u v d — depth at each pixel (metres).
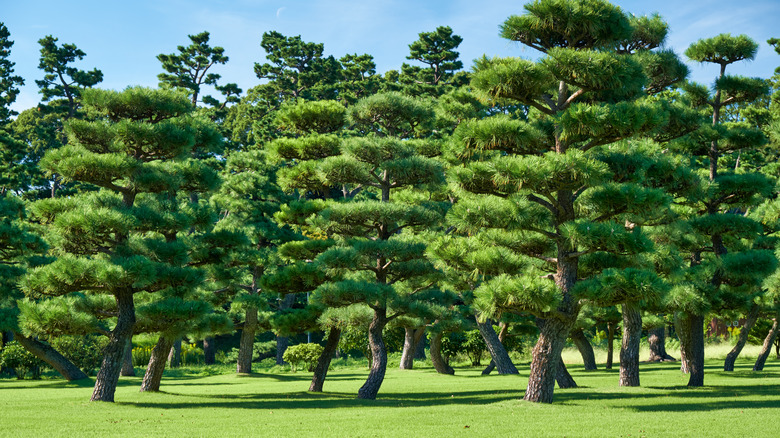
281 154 23.30
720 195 20.67
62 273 14.98
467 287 22.22
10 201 21.45
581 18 13.63
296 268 20.22
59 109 49.00
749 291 21.16
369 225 20.20
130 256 16.94
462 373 29.81
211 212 18.84
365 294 17.47
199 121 18.97
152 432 10.46
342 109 23.72
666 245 17.52
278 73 63.50
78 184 46.28
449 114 30.56
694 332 19.19
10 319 22.58
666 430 10.00
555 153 13.02
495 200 13.80
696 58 21.98
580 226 12.53
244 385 23.70
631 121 12.68
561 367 20.02
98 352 29.52
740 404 13.59
